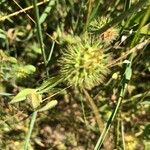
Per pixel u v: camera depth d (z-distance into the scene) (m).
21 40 0.19
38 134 0.20
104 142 0.17
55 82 0.15
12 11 0.19
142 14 0.15
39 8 0.19
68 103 0.20
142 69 0.20
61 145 0.20
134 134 0.20
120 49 0.17
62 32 0.19
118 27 0.16
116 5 0.18
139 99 0.20
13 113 0.19
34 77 0.19
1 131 0.19
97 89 0.20
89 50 0.13
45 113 0.20
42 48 0.15
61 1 0.19
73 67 0.13
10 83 0.19
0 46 0.20
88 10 0.15
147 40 0.15
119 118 0.20
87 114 0.20
